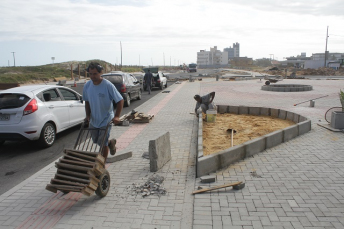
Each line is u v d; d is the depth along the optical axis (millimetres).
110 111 4660
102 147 4266
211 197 4238
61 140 7883
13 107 6539
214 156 5172
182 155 6188
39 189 4750
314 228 3412
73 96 8766
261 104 13812
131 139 7656
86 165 4039
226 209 3885
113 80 13703
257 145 6129
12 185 5055
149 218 3742
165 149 5652
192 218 3707
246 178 4883
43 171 5535
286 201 4059
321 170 5156
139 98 16875
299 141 6949
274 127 8711
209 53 175750
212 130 8500
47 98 7406
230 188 4512
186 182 4809
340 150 6215
